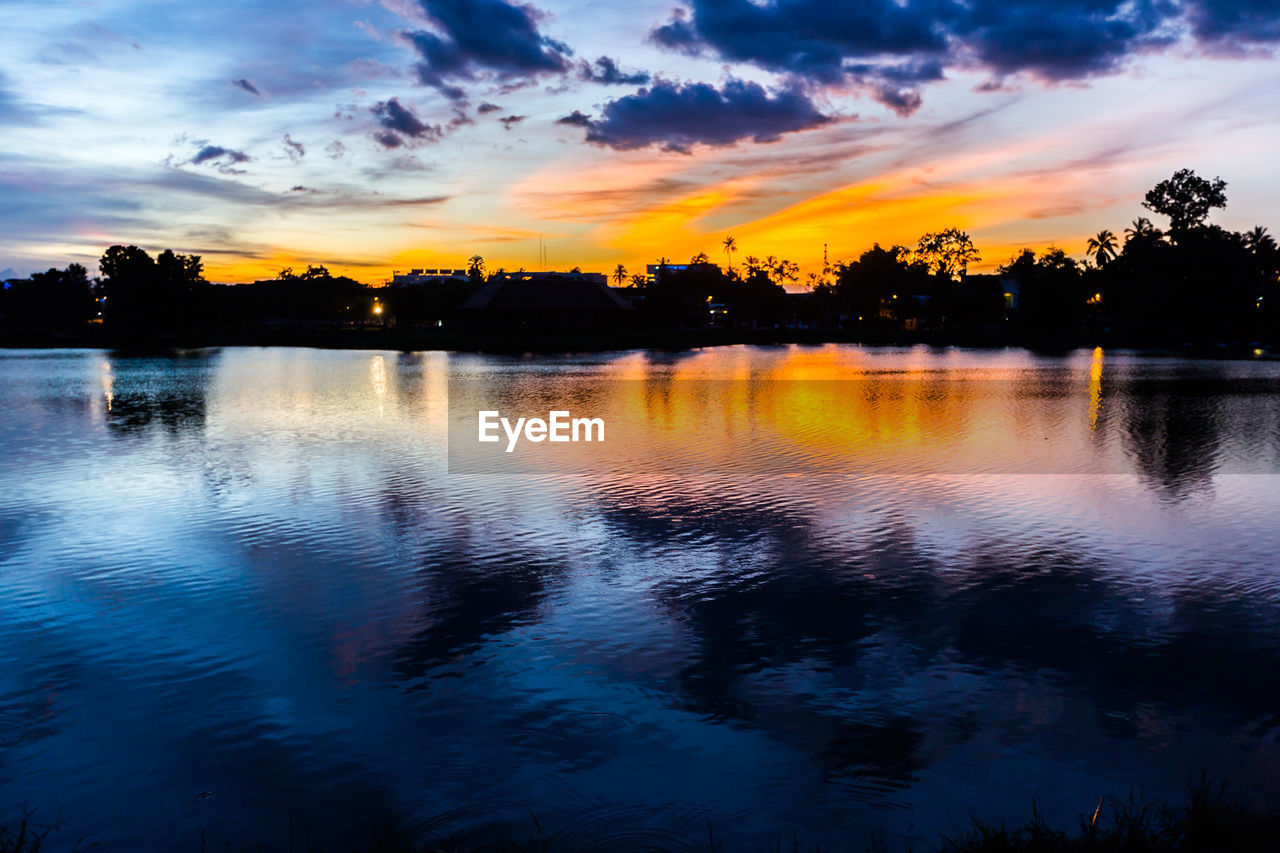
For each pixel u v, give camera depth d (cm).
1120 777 898
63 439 3375
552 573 1622
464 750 977
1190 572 1611
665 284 17425
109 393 5366
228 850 803
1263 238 12500
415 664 1216
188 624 1372
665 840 804
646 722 1038
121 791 905
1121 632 1313
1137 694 1102
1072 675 1161
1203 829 757
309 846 807
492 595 1500
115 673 1195
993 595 1488
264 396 5122
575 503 2191
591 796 881
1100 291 15062
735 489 2355
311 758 965
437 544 1819
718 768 933
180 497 2280
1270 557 1703
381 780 919
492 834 818
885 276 18025
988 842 747
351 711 1075
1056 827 802
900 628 1338
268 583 1567
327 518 2045
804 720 1038
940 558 1709
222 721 1052
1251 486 2378
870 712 1059
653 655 1241
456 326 15238
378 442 3241
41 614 1420
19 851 794
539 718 1052
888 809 848
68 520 2030
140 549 1789
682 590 1523
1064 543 1809
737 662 1212
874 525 1967
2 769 949
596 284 16488
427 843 805
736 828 821
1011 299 17600
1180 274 11656
